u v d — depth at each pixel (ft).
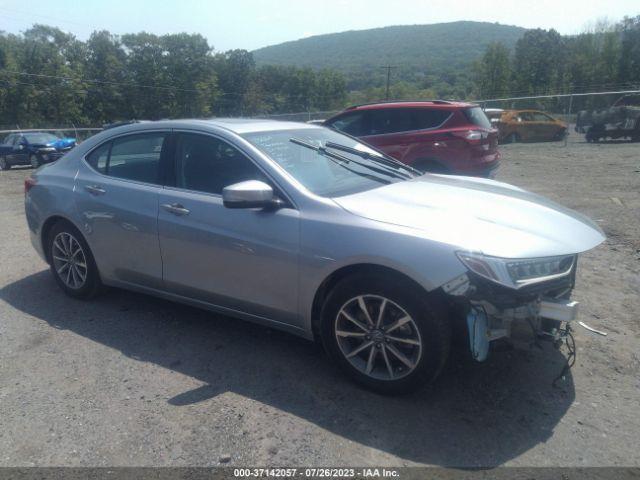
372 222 10.09
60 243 15.39
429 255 9.29
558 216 11.09
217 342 12.75
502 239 9.50
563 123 71.82
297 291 10.87
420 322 9.55
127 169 13.89
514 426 9.42
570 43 255.70
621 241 20.48
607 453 8.71
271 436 9.20
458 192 12.14
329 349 10.82
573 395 10.37
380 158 14.52
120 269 13.91
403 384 10.00
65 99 203.00
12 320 14.14
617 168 40.22
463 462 8.52
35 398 10.44
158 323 13.84
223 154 12.29
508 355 11.91
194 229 12.03
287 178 11.32
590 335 12.89
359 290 10.07
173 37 241.55
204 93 255.29
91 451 8.88
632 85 204.44
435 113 26.86
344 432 9.30
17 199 35.09
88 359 11.99
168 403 10.21
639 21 213.66
